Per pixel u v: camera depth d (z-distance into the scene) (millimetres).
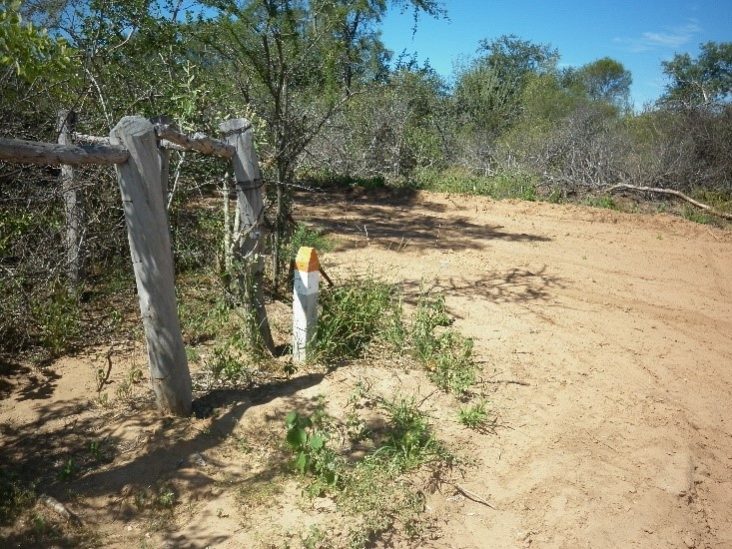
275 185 6473
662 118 14781
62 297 4941
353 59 7086
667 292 7480
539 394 4805
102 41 6258
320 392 4457
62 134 5387
